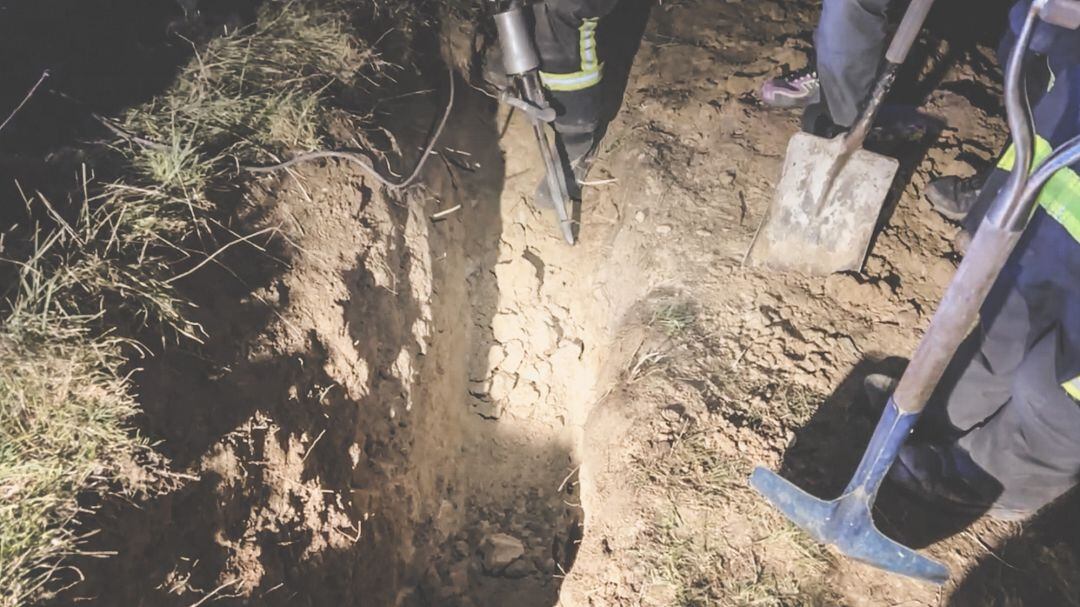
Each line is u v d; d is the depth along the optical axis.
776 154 3.19
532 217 3.49
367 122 3.11
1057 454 2.01
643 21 3.79
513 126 3.64
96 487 1.96
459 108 3.54
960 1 3.76
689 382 2.67
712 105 3.39
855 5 2.48
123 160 2.54
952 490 2.29
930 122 3.17
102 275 2.20
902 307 2.79
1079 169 1.80
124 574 1.94
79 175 2.46
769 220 2.83
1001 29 3.70
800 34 3.64
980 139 3.20
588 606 2.33
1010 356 2.13
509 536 3.03
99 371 2.06
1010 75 1.46
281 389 2.43
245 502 2.25
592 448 2.74
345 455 2.61
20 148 2.55
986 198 2.51
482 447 3.25
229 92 2.86
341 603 2.49
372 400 2.77
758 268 2.90
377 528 2.71
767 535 2.33
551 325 3.35
